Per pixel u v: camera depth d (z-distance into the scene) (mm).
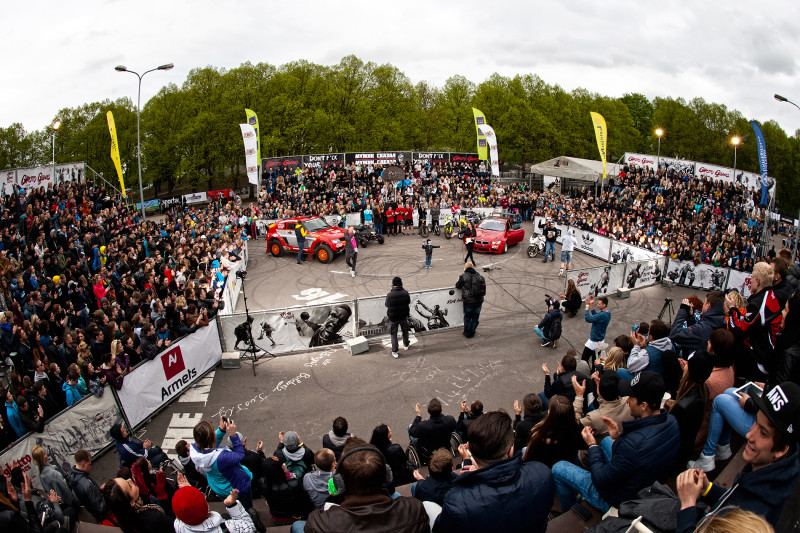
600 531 2924
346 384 11320
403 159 39625
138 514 4637
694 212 31297
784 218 50875
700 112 64625
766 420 2770
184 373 11055
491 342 13453
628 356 7867
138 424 9773
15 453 7398
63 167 24125
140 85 22266
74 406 8414
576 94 62062
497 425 3096
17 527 5102
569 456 4539
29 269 13328
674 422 3621
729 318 5902
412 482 6680
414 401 10594
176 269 15773
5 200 19734
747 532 1755
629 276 18484
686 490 2758
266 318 12500
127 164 50312
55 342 10500
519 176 56969
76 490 6105
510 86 55969
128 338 10352
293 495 5855
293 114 45438
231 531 4430
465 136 53344
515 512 2930
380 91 50938
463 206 32125
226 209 29078
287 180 35219
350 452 2875
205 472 5711
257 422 9945
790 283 5523
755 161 60750
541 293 17750
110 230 20203
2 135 51469
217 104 45688
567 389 7625
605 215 26516
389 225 28188
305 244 22625
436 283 19031
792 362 4500
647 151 68125
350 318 13203
